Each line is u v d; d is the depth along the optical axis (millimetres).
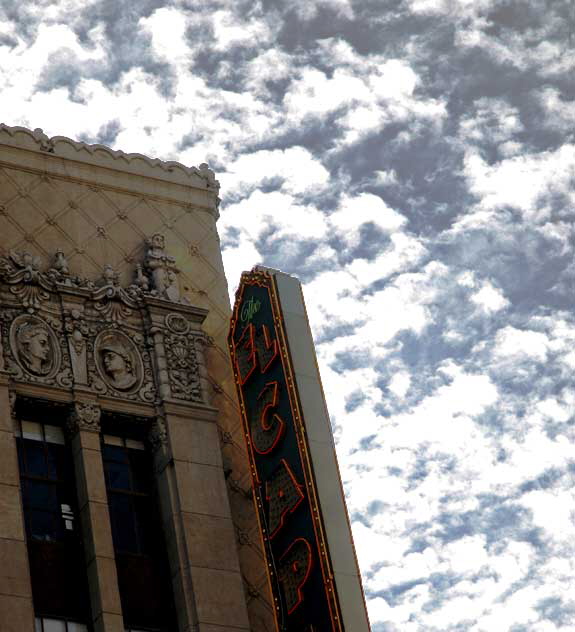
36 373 33156
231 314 36750
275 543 31656
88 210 36656
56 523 32000
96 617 30906
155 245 36625
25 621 29656
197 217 38125
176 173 38625
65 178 36906
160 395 34188
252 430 33281
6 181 36062
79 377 33500
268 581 32562
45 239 35594
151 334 34938
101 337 34375
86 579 31516
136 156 38344
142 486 33469
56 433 33125
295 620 30641
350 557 30484
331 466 31656
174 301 35625
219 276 37344
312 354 33375
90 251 36000
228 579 32219
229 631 31500
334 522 30828
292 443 32156
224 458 34406
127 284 35844
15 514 30812
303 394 32500
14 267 34406
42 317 33938
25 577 30156
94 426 33062
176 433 33719
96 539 31594
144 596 31938
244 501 34062
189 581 31938
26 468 32344
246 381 33938
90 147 37750
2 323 33375
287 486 31734
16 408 32812
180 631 31625
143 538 32781
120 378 34000
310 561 30562
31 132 37188
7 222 35375
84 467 32406
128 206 37312
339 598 29797
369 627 29703
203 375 35000
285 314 33656
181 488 33031
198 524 32688
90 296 34719
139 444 34000
